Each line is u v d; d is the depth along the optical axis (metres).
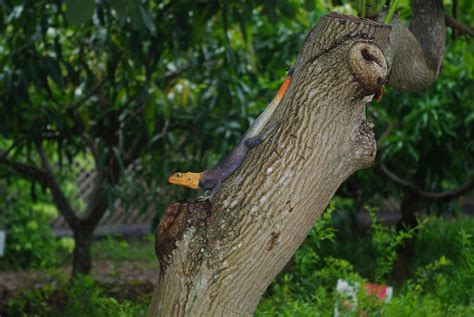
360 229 16.25
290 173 4.98
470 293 8.60
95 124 12.55
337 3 8.39
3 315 9.98
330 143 5.01
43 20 10.05
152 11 10.83
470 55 9.76
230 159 5.14
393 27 6.70
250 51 12.07
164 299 5.16
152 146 12.39
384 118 13.21
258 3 9.34
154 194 12.30
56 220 21.20
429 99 12.75
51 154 13.67
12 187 16.69
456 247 14.30
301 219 5.05
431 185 14.96
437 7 7.15
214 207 5.09
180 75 12.38
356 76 4.89
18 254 16.55
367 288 8.56
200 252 5.04
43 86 10.52
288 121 5.04
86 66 11.65
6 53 11.85
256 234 4.98
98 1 9.27
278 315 8.10
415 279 12.35
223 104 11.80
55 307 9.41
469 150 14.22
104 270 16.30
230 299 5.07
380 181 14.88
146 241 20.39
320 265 11.72
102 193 11.81
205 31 11.17
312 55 5.11
